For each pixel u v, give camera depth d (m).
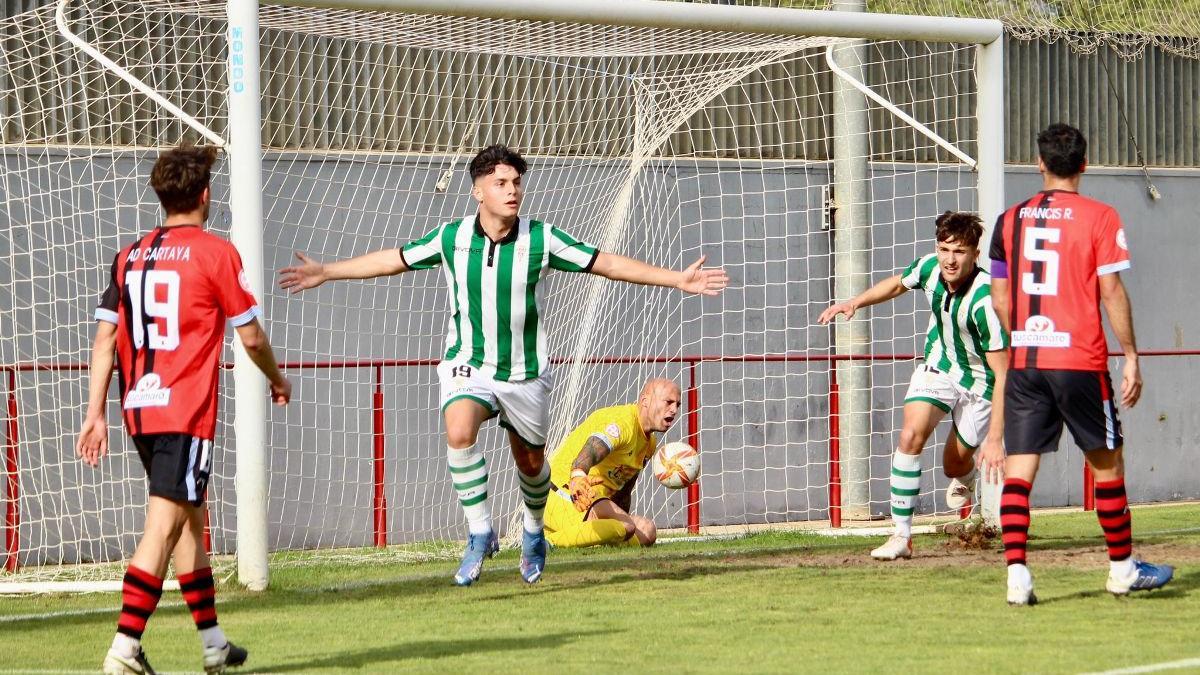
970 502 33.56
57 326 36.31
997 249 23.59
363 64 42.34
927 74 50.88
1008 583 23.41
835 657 18.86
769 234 48.62
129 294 17.34
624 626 21.98
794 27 33.66
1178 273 56.09
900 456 30.50
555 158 44.38
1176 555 30.50
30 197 36.50
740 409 47.91
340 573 30.75
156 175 17.66
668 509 46.56
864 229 46.25
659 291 46.22
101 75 38.66
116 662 16.81
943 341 30.19
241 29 27.19
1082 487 53.75
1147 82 56.31
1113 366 53.97
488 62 44.06
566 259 25.53
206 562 17.83
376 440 39.16
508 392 26.06
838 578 27.64
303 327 40.53
